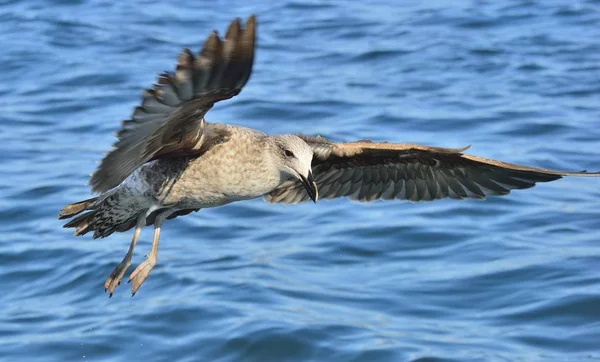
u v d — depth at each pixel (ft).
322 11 82.58
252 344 38.04
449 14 80.84
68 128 59.06
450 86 65.72
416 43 74.33
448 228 47.37
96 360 37.93
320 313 40.27
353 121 59.57
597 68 68.49
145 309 40.93
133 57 70.64
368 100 63.10
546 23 78.43
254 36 23.61
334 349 37.81
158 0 85.30
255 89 65.00
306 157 31.30
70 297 42.50
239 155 30.81
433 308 40.86
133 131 26.55
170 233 47.98
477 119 59.77
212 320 39.78
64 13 80.33
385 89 65.10
